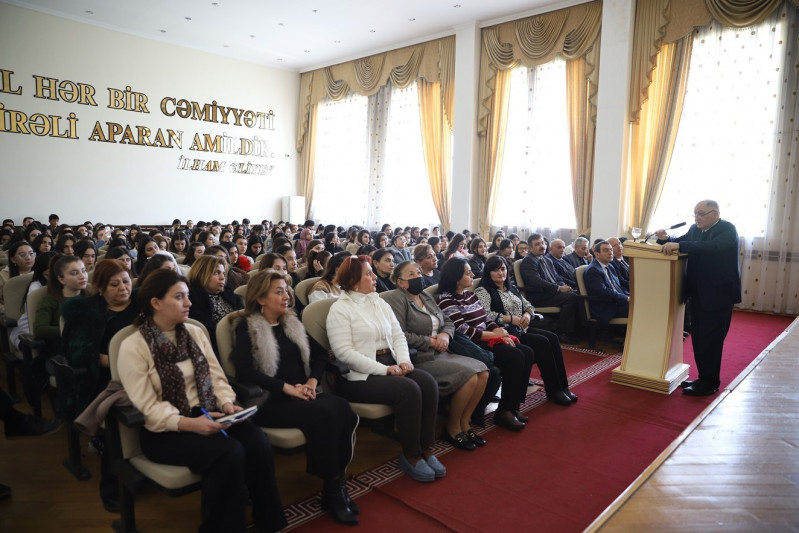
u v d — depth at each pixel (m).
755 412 1.72
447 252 5.43
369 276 2.55
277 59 11.31
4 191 8.62
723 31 6.67
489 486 2.30
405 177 10.30
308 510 2.09
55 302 2.68
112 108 9.66
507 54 8.47
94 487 2.27
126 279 2.30
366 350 2.47
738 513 1.14
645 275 3.62
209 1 8.23
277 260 3.23
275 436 1.96
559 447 2.70
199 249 4.25
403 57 9.95
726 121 6.69
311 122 12.00
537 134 8.38
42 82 8.87
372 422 2.30
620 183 7.30
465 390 2.62
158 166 10.30
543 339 3.26
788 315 6.31
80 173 9.39
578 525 2.01
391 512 2.08
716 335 3.44
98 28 9.40
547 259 5.30
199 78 10.70
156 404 1.77
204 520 1.68
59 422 2.33
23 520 2.01
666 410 3.22
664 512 1.15
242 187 11.54
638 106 7.16
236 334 2.11
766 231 6.43
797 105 6.18
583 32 7.61
